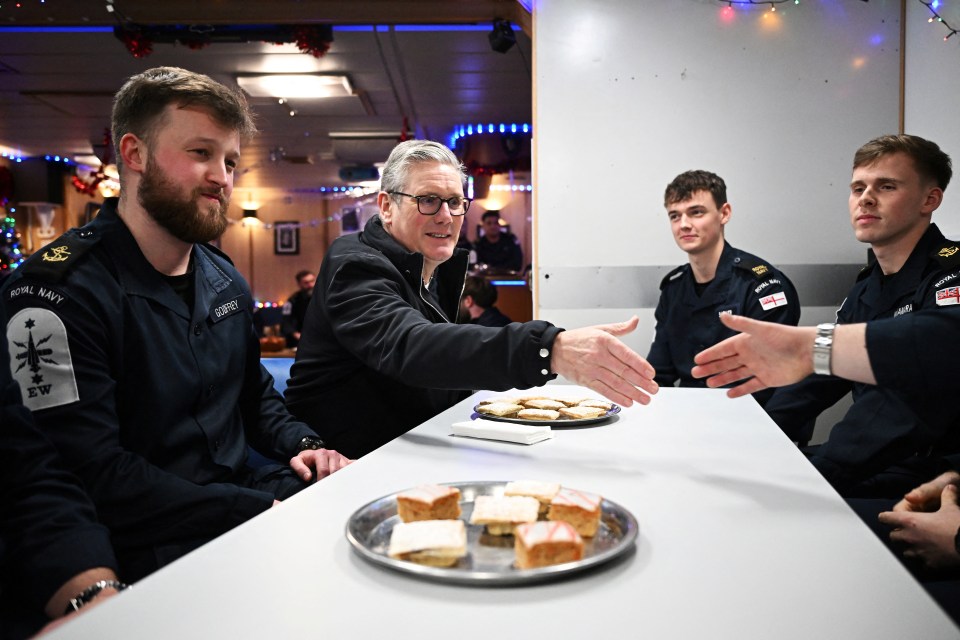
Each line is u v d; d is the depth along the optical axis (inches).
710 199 106.2
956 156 108.6
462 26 185.2
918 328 36.7
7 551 37.0
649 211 139.8
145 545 47.1
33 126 299.4
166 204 52.8
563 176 141.5
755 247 138.0
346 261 60.1
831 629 20.6
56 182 379.6
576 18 139.9
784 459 41.8
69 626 21.0
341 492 35.3
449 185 69.9
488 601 22.7
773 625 20.9
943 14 113.5
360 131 309.3
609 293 141.1
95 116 282.2
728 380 41.6
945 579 44.4
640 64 138.9
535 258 142.9
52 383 46.4
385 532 29.2
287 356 248.7
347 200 499.8
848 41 134.0
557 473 38.6
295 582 24.2
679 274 114.4
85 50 203.9
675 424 52.4
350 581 24.3
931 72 119.1
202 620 21.4
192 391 55.6
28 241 377.7
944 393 36.3
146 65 217.9
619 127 139.8
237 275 64.6
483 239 317.7
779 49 135.6
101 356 49.4
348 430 64.7
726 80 137.2
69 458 46.0
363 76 231.6
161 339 53.9
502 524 28.3
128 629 20.8
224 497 48.1
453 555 25.2
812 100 135.5
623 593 23.3
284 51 204.2
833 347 37.9
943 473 50.1
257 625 21.1
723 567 25.5
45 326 46.9
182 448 54.8
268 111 273.6
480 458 42.1
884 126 134.0
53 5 169.3
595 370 41.9
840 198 135.8
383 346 52.6
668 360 114.3
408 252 67.5
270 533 29.2
